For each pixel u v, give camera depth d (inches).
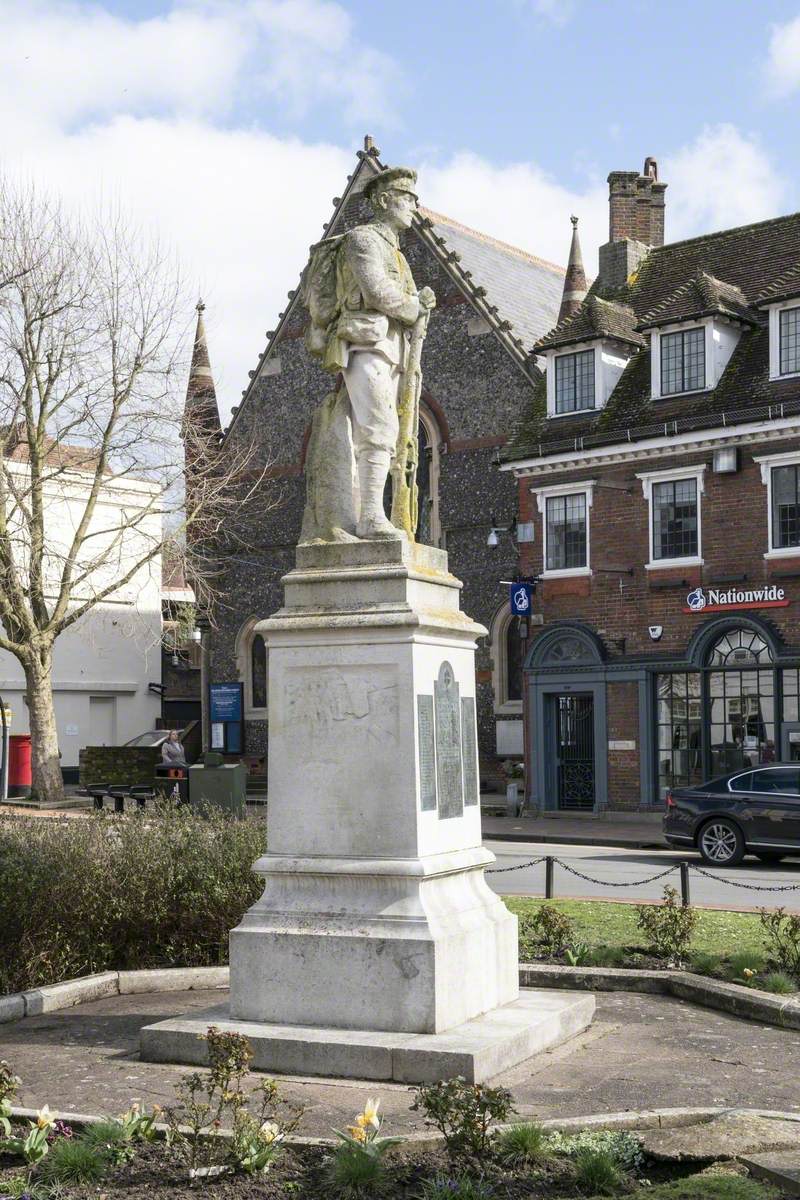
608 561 1280.8
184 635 1973.4
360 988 314.7
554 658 1315.2
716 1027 358.9
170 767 1220.5
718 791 899.4
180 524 1430.9
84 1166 239.6
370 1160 235.5
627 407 1296.8
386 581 329.7
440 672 339.0
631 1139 253.0
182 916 446.3
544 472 1328.7
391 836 321.7
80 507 1819.6
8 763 1472.7
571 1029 344.2
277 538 1716.3
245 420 1748.3
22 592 1344.7
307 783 331.0
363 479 346.0
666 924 451.2
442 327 1558.8
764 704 1182.3
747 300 1294.3
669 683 1243.8
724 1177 235.9
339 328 350.0
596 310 1333.7
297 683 334.3
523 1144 246.8
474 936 329.7
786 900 660.1
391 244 358.6
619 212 1520.7
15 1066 314.8
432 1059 294.2
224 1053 266.2
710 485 1213.7
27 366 1299.2
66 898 434.3
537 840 1085.8
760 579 1179.3
